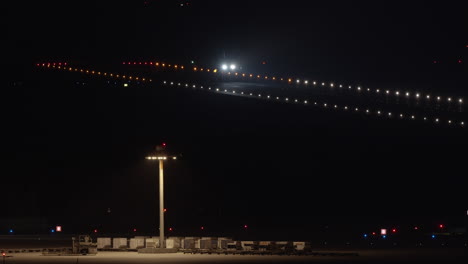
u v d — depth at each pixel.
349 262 46.62
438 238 73.19
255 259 50.53
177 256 55.09
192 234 90.62
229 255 55.78
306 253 55.22
